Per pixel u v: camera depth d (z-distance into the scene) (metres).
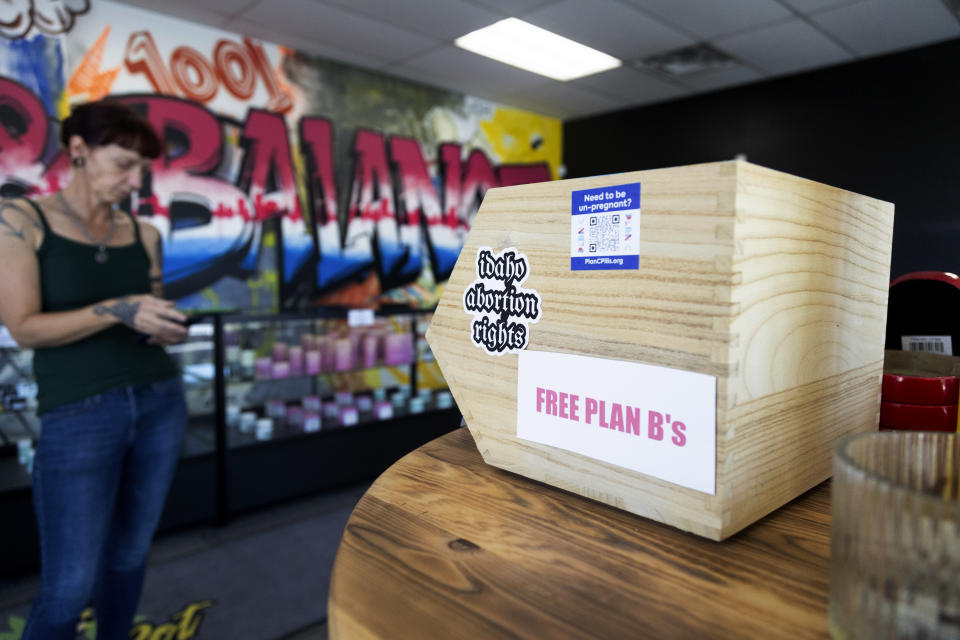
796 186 0.52
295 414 3.54
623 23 3.54
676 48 3.96
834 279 0.60
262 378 3.48
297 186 4.14
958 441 0.36
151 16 3.43
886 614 0.29
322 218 4.29
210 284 3.77
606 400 0.56
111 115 1.53
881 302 0.70
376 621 0.39
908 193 4.05
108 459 1.43
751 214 0.47
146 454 1.54
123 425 1.45
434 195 4.99
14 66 2.91
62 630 1.34
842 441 0.34
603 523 0.54
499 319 0.65
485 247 0.66
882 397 0.72
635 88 4.90
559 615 0.40
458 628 0.38
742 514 0.50
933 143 3.93
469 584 0.44
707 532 0.49
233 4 3.31
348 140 4.39
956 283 0.89
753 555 0.48
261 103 3.93
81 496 1.38
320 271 4.30
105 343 1.46
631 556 0.48
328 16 3.48
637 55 4.10
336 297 4.41
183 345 3.05
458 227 5.20
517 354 0.64
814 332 0.57
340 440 3.48
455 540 0.51
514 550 0.49
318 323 3.73
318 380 3.79
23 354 2.74
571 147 6.04
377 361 3.96
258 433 3.29
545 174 5.97
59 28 3.04
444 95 4.98
